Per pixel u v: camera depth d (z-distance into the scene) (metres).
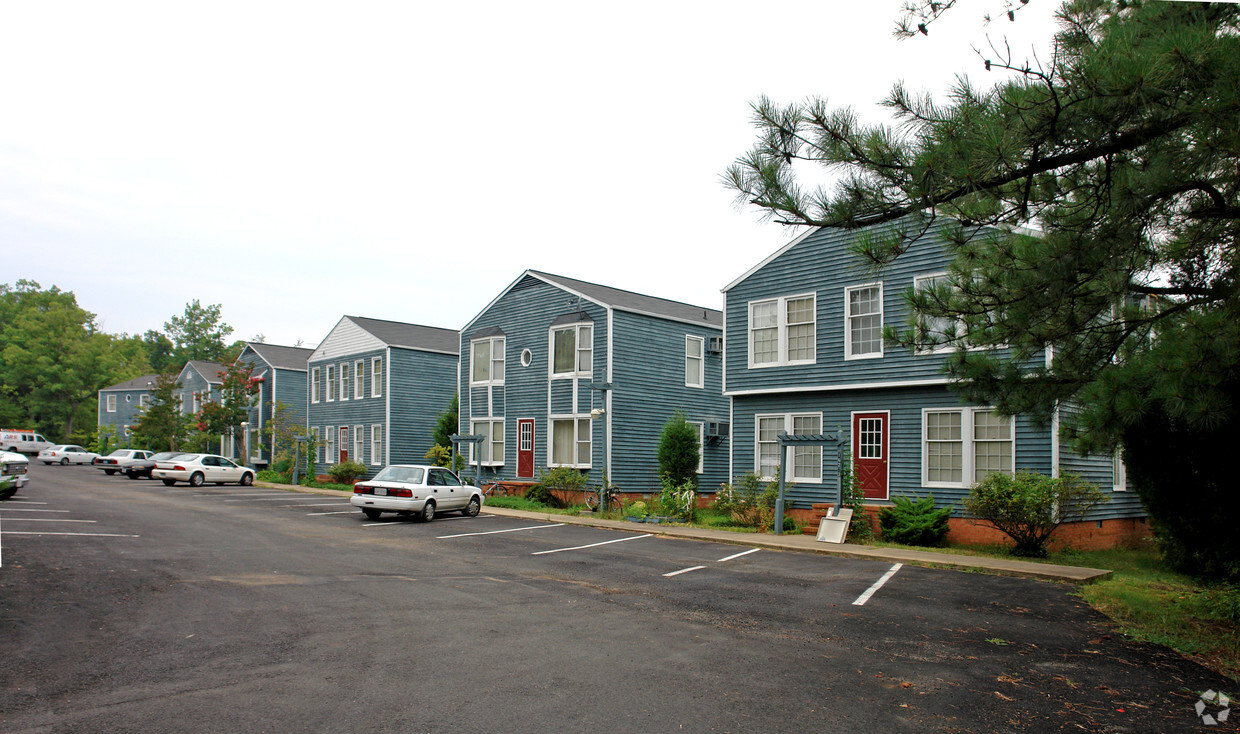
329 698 6.22
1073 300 8.38
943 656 8.02
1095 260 7.57
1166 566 14.30
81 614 8.77
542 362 29.27
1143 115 6.52
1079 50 6.67
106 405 71.75
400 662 7.30
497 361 31.11
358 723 5.69
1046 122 6.65
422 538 17.36
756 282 22.80
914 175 7.21
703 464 29.25
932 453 19.12
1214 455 12.69
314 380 43.56
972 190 7.33
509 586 11.55
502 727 5.69
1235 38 6.32
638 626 9.07
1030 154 7.11
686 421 26.95
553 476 26.94
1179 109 6.47
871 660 7.79
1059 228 7.96
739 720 5.96
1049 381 9.72
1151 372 8.08
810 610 10.28
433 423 39.09
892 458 19.72
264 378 48.53
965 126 6.84
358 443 39.59
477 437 29.28
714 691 6.64
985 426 18.30
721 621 9.46
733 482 22.64
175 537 15.67
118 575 11.16
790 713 6.14
